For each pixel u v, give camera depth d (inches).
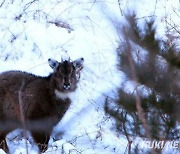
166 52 341.4
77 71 516.4
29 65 601.0
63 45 635.5
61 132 405.7
